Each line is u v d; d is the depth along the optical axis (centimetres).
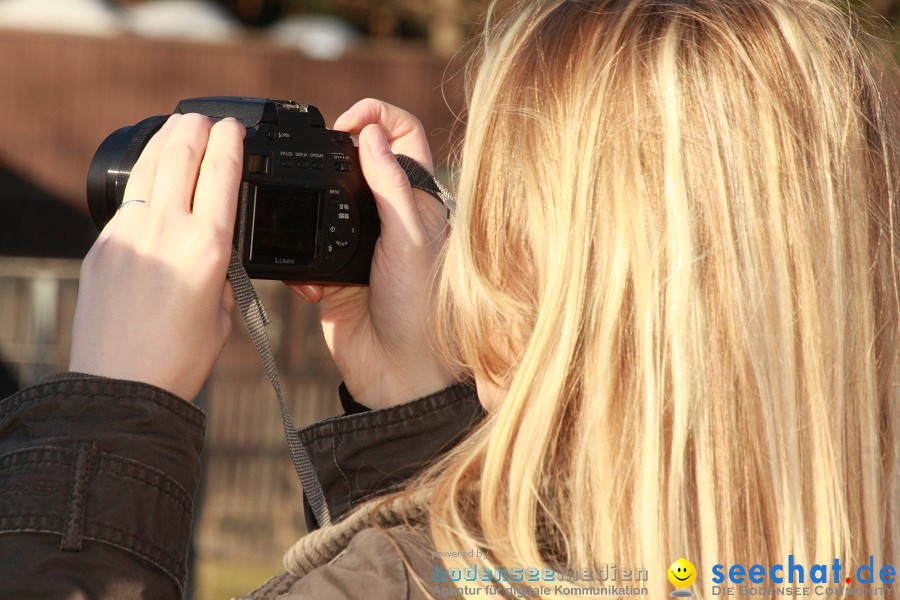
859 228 204
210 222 221
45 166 1894
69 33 1891
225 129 234
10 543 187
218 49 1916
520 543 185
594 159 195
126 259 215
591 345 192
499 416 193
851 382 202
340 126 325
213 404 1931
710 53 199
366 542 189
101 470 193
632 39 201
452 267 215
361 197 279
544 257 199
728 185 191
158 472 197
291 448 236
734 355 187
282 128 278
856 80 216
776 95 198
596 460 189
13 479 192
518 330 205
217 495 1905
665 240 190
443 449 245
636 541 185
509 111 208
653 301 188
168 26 2377
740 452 187
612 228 192
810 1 221
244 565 1719
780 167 195
